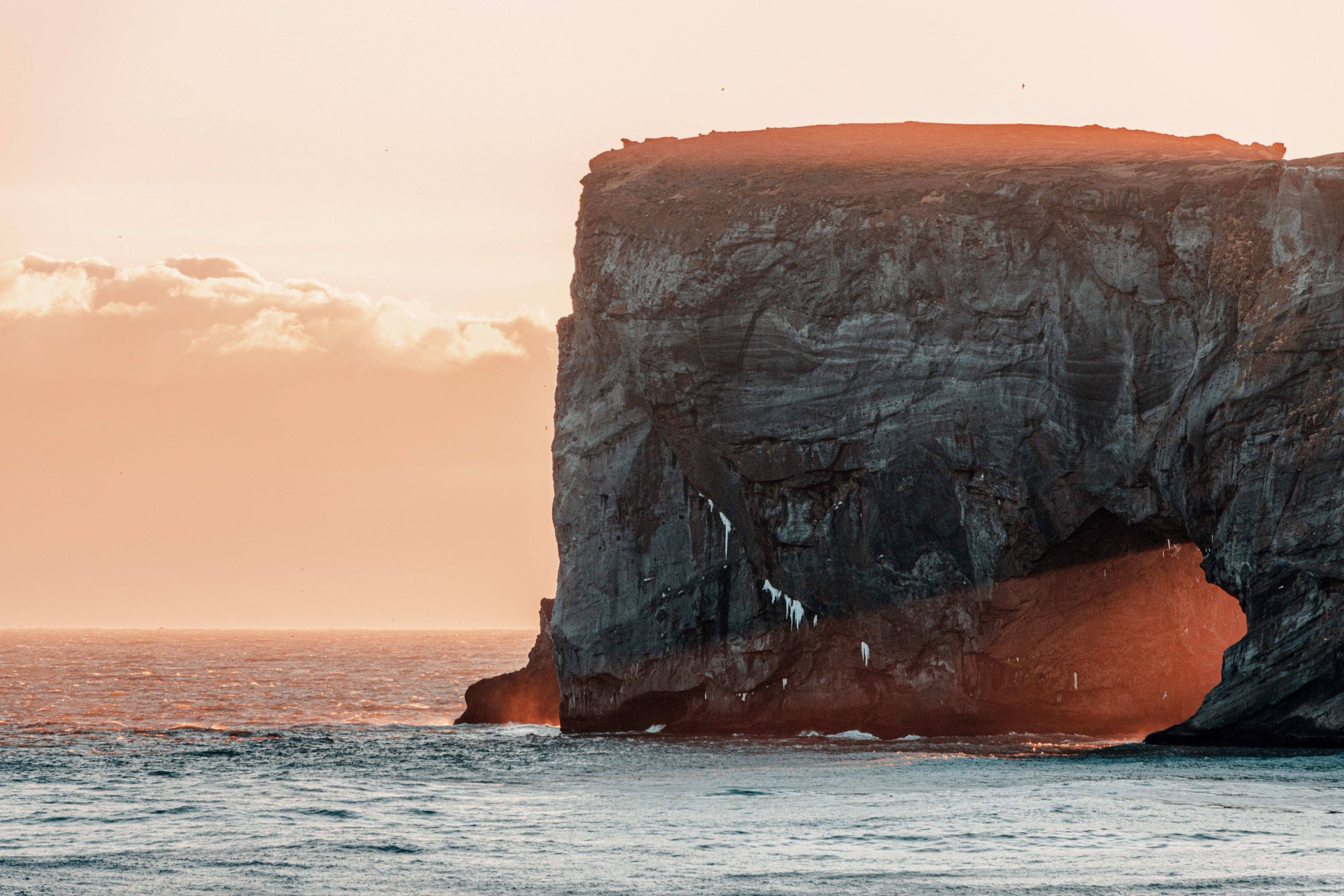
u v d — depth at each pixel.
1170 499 111.69
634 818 64.38
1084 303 115.19
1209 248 109.62
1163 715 121.06
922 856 51.38
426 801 73.94
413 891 46.97
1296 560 100.88
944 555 118.75
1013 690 119.44
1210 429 107.19
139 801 75.94
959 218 118.69
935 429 118.62
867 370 120.50
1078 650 119.69
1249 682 100.38
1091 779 76.44
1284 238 105.44
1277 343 104.00
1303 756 89.75
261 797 77.25
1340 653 97.62
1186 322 112.00
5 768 100.12
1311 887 44.22
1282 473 102.62
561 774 90.56
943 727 118.81
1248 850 51.38
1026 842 53.97
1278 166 107.50
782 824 60.81
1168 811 61.88
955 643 119.25
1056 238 116.25
